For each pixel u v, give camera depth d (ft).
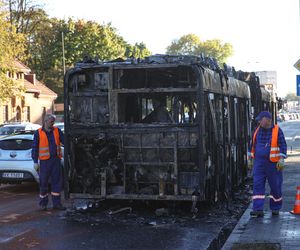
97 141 31.22
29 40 205.87
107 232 26.78
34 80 180.14
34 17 202.80
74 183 32.17
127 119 33.04
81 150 31.96
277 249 21.39
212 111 31.22
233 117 38.65
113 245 24.13
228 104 36.24
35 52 223.51
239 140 41.29
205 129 30.12
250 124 46.91
